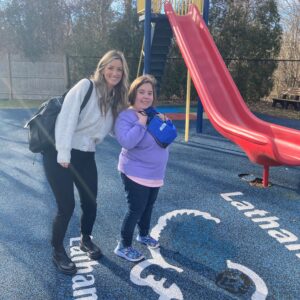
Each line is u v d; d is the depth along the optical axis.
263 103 14.99
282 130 5.62
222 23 14.38
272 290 2.57
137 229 3.46
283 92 13.59
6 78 14.79
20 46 15.28
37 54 15.23
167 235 3.36
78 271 2.76
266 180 4.73
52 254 2.92
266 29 14.21
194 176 5.16
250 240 3.29
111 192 4.45
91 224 2.93
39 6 15.27
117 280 2.65
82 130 2.56
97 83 2.52
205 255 3.02
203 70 6.96
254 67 14.30
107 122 2.63
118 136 2.58
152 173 2.67
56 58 15.26
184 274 2.74
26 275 2.70
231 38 14.42
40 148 2.48
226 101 6.55
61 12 15.95
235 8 14.30
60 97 2.60
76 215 3.76
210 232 3.44
